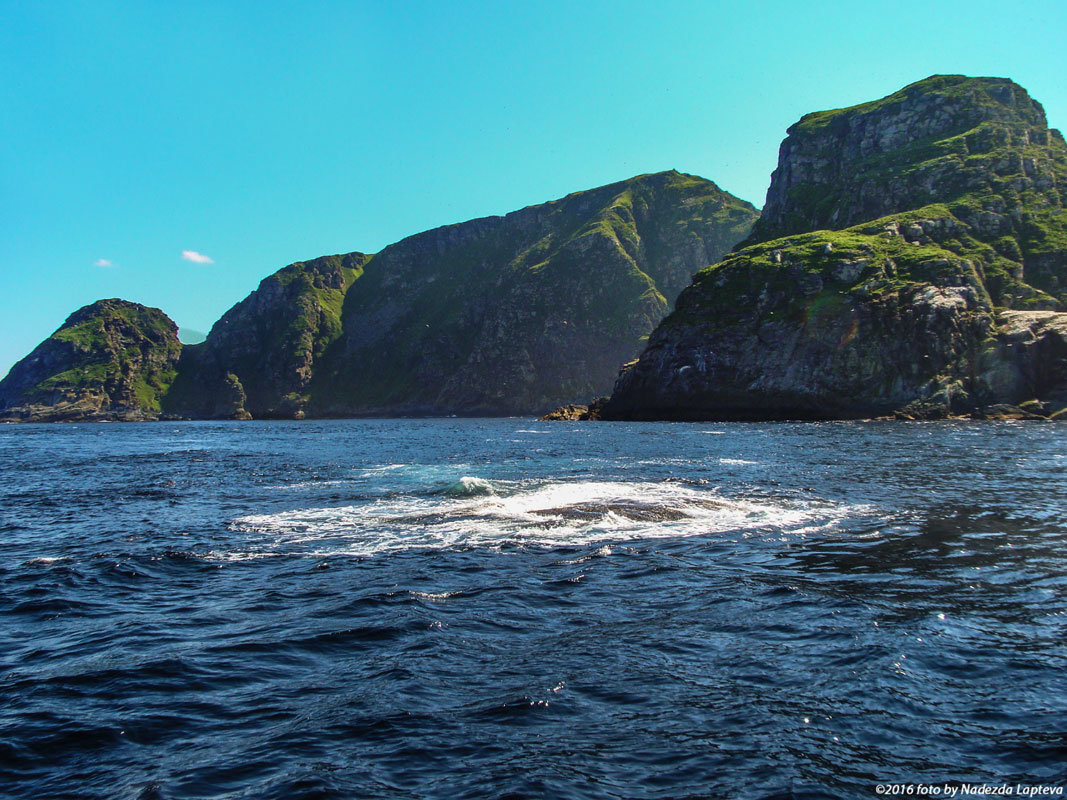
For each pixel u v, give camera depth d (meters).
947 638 10.67
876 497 24.38
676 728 7.98
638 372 119.00
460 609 12.49
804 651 10.24
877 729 7.89
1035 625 11.22
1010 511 21.52
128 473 39.66
